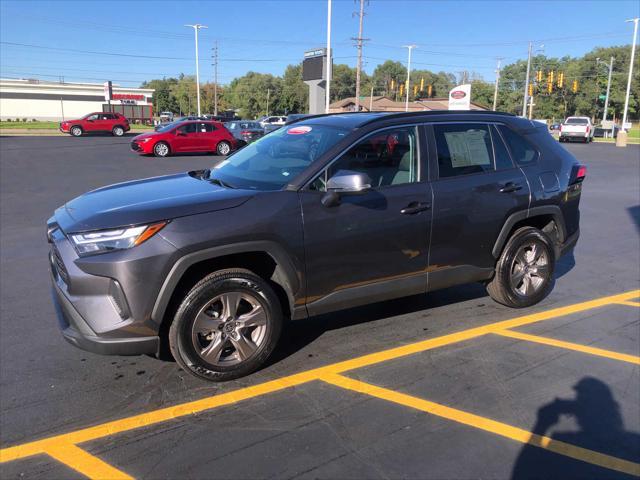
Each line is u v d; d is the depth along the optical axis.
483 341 4.32
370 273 3.94
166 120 71.75
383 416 3.21
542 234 4.95
